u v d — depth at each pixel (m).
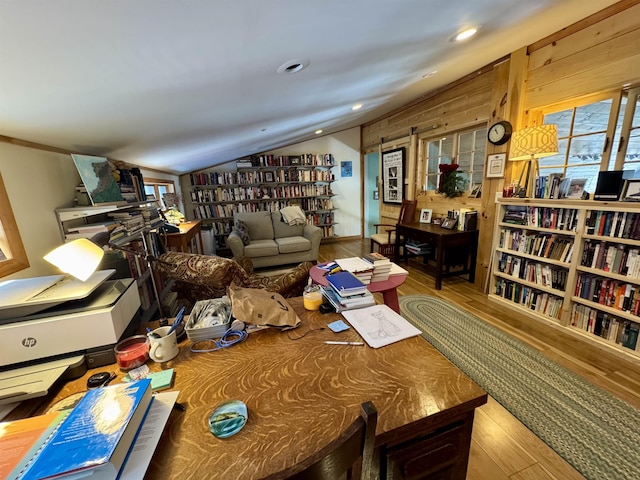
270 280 2.14
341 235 6.18
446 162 3.79
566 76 2.24
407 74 2.57
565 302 2.21
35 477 0.45
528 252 2.50
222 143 3.20
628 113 1.95
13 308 0.80
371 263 1.88
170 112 1.55
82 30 0.66
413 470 0.75
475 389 0.74
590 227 2.02
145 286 1.92
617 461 1.22
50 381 0.76
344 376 0.79
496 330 2.29
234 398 0.72
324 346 0.94
